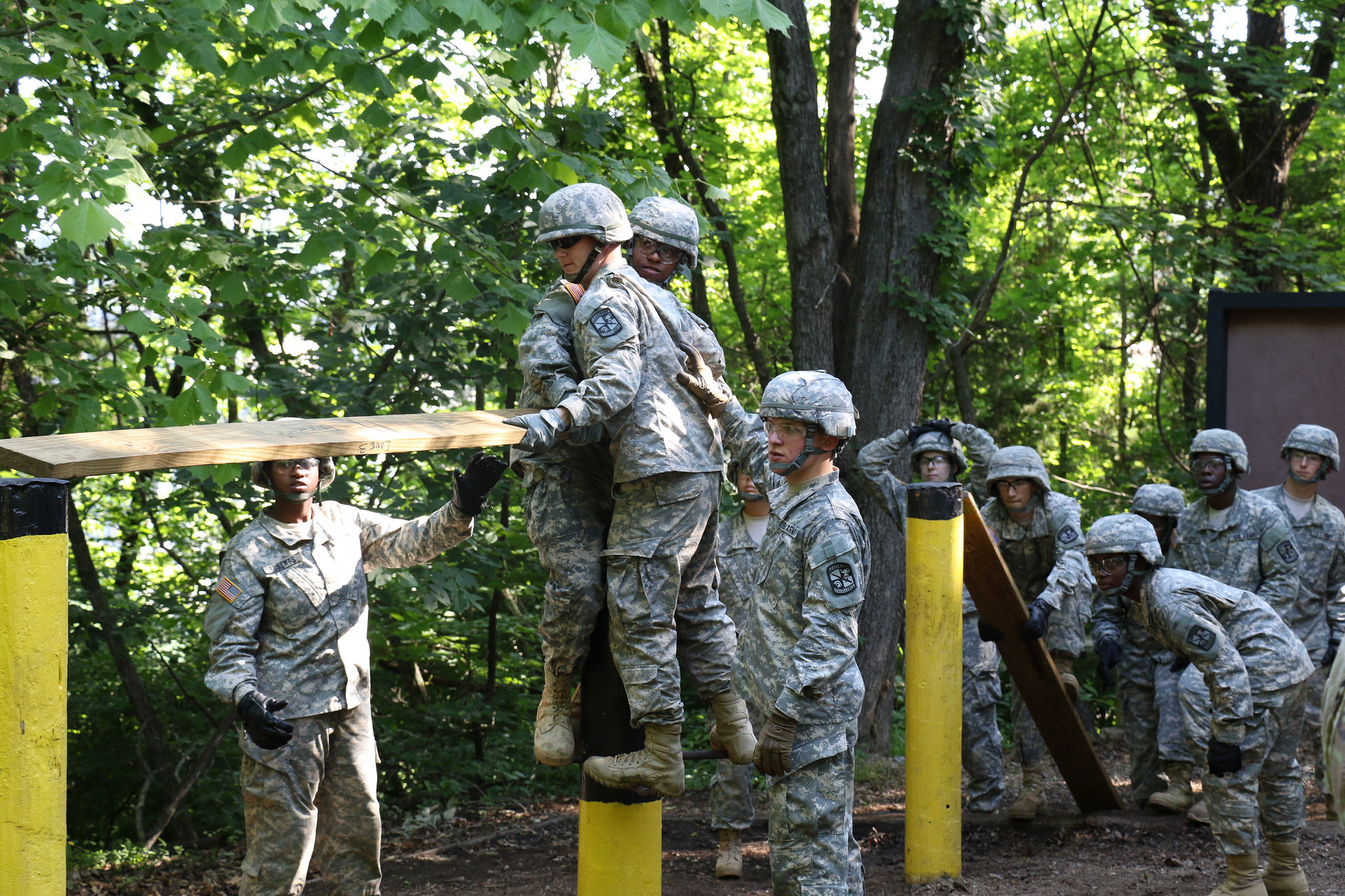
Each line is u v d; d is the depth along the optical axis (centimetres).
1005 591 546
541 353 327
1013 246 1406
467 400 835
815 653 340
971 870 544
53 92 505
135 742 847
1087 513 1303
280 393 756
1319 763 739
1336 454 676
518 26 459
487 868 616
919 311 825
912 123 838
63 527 278
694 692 954
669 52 1004
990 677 655
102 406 708
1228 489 637
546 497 346
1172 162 1395
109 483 935
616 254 342
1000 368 1585
